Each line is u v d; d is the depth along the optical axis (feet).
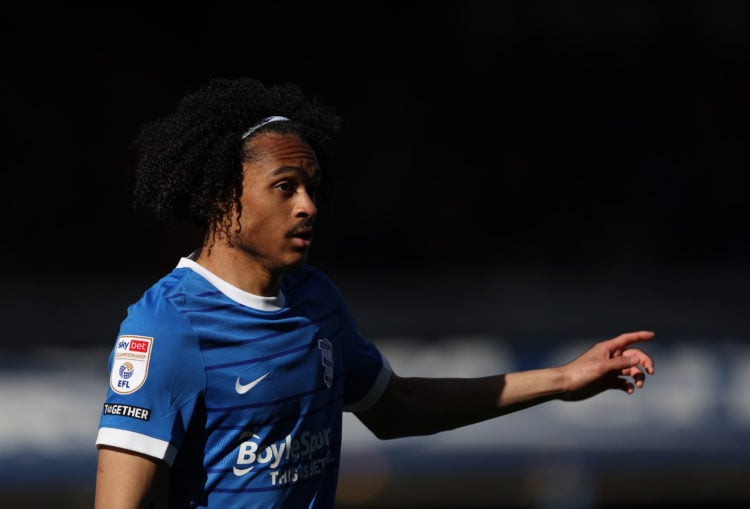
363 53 159.84
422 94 159.33
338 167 151.02
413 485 76.54
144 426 28.14
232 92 29.96
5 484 75.00
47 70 148.77
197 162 29.63
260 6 156.76
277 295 30.48
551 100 161.17
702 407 81.41
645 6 163.02
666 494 79.46
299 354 30.19
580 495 77.92
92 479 76.07
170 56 153.99
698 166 153.38
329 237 144.05
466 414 35.09
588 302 120.98
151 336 28.53
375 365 33.86
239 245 29.66
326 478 31.53
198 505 29.30
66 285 127.13
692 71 162.61
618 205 151.94
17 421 77.71
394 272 141.59
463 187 153.48
